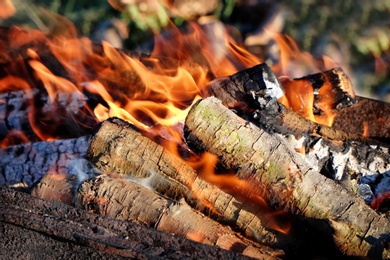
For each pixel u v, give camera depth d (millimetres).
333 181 2238
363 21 5898
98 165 2314
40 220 2000
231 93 2723
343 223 2111
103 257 1938
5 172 2787
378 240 2127
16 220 2006
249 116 2688
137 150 2289
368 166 2598
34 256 2020
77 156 2777
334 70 2986
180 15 5512
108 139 2295
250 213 2238
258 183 2201
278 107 2686
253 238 2246
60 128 3148
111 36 5367
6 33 3275
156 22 5504
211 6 5586
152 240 1962
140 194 2199
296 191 2176
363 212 2168
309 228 2172
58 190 2289
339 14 5922
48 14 5551
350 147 2600
